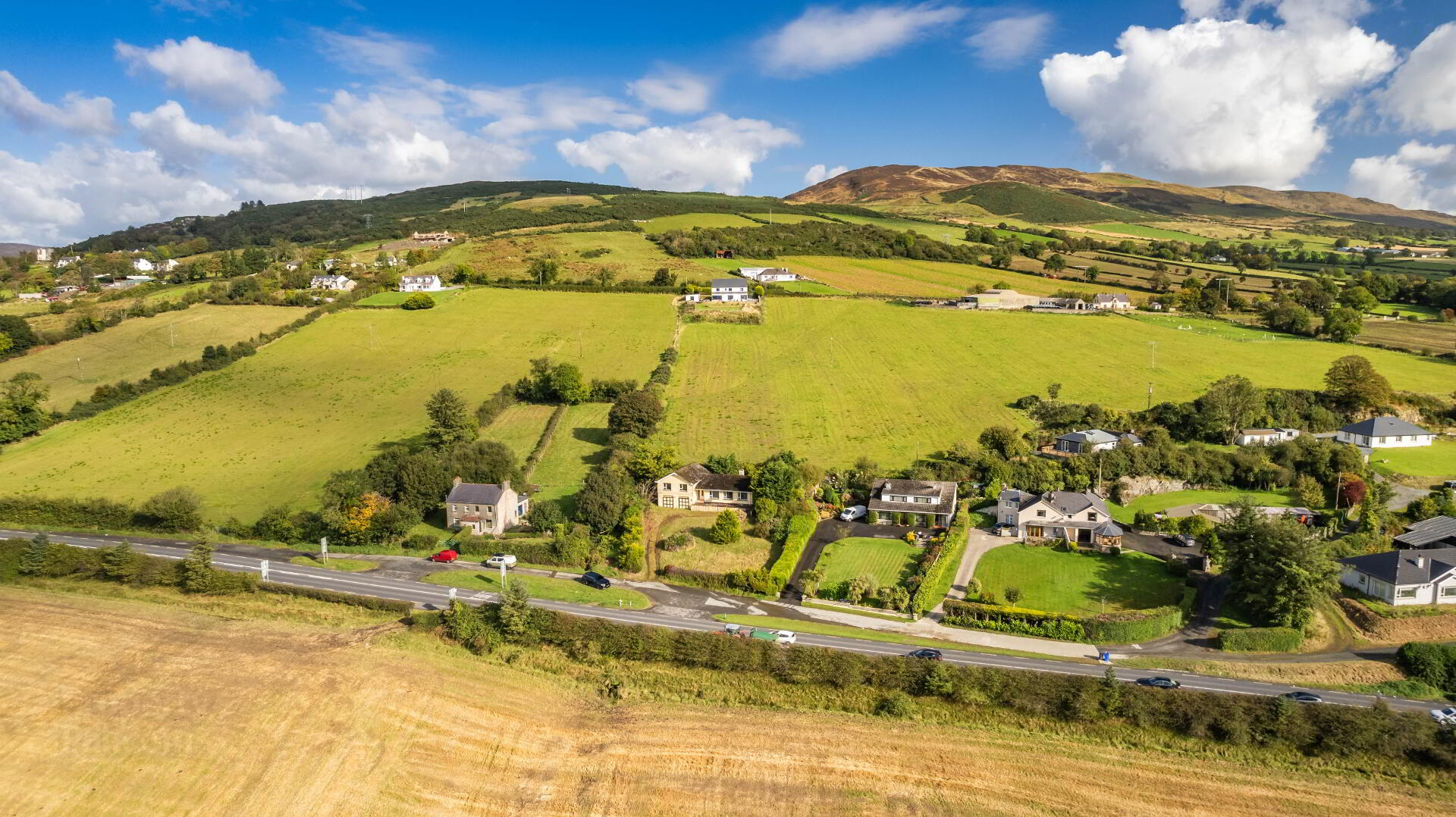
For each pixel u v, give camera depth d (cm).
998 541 9338
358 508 9006
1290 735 5562
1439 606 7600
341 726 5525
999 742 5578
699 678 6338
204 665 6225
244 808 4828
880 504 9938
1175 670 6631
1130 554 8912
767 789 5034
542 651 6656
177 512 9181
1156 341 16950
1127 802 4991
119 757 5225
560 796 4978
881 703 6050
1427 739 5431
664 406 13512
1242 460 11194
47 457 11269
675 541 8981
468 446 10356
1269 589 7350
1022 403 13462
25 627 6812
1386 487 10600
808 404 13675
